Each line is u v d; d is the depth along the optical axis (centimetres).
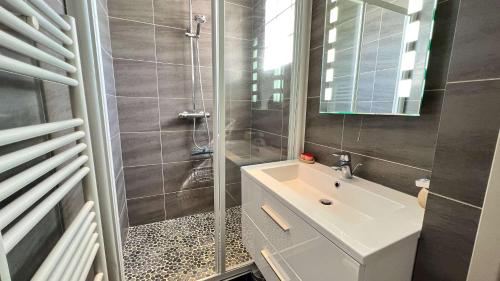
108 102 133
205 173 205
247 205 132
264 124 149
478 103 54
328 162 137
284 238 94
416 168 91
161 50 171
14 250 51
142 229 184
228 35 129
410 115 90
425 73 83
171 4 167
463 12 55
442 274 65
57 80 60
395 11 92
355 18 110
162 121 182
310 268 78
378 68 101
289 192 98
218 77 121
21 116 56
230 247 153
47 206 51
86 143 80
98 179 101
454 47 57
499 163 51
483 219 55
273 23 141
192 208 207
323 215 77
